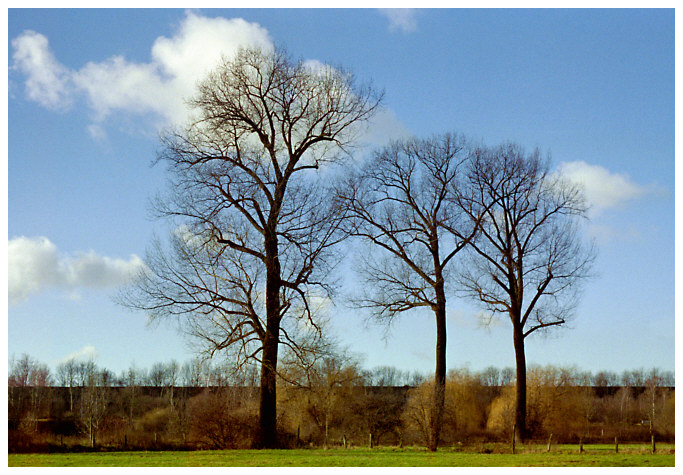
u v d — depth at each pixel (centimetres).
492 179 3969
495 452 3033
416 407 3594
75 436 3966
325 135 3406
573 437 4553
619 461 2547
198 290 3189
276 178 3306
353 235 3869
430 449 3212
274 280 3197
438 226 3944
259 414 3238
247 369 3164
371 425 4650
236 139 3331
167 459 2606
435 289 3875
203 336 3152
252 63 3322
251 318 3189
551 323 4006
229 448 3173
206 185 3225
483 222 3981
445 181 3972
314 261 3209
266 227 3222
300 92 3356
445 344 3834
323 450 3072
